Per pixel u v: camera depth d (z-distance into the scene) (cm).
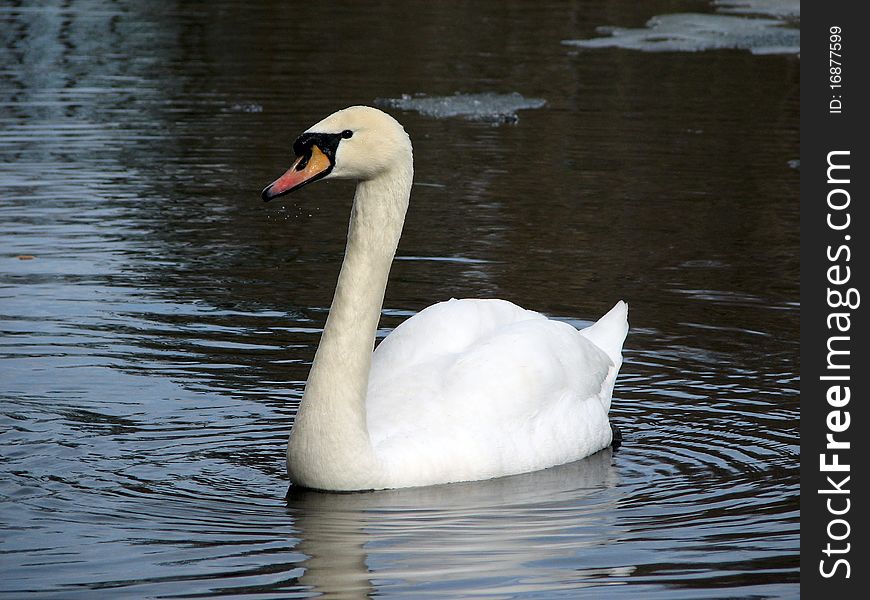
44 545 848
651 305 1422
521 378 1043
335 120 944
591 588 789
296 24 3272
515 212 1803
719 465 1021
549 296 1444
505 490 972
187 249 1611
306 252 1622
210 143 2148
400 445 979
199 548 847
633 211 1816
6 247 1587
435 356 1055
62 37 3052
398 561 828
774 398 1162
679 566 824
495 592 783
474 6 3575
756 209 1831
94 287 1447
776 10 3606
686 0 3722
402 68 2795
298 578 800
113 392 1147
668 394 1178
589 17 3475
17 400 1120
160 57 2859
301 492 957
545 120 2384
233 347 1270
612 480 995
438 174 2006
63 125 2250
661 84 2698
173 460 1009
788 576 809
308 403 955
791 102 2545
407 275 1516
